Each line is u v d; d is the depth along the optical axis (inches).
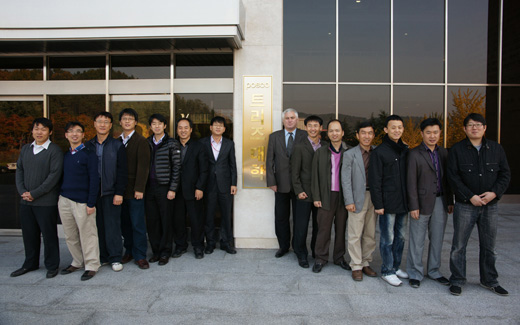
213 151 171.2
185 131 165.2
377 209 131.8
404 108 257.6
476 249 178.2
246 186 176.4
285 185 160.2
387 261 134.7
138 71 206.5
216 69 204.7
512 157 277.6
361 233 139.4
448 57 261.0
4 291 127.4
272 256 167.0
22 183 142.1
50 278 140.1
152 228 161.5
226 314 109.8
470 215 124.0
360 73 252.7
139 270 149.0
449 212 139.3
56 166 140.2
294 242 156.4
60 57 207.8
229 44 173.5
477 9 263.4
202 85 202.8
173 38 163.8
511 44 269.4
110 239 148.1
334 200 146.6
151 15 159.2
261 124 174.6
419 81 258.5
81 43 177.6
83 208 139.8
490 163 121.6
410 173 130.5
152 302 118.2
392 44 253.8
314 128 154.9
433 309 113.0
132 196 151.6
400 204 131.3
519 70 270.5
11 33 164.2
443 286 131.7
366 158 140.3
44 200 139.4
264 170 175.3
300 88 250.8
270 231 177.5
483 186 121.4
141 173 150.6
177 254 166.4
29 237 144.6
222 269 149.5
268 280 137.3
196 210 165.8
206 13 157.6
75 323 104.5
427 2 257.4
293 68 250.2
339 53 251.3
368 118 253.9
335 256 153.9
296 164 152.0
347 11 251.3
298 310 112.4
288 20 249.6
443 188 134.0
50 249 140.9
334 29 250.2
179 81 203.8
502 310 112.1
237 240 179.9
